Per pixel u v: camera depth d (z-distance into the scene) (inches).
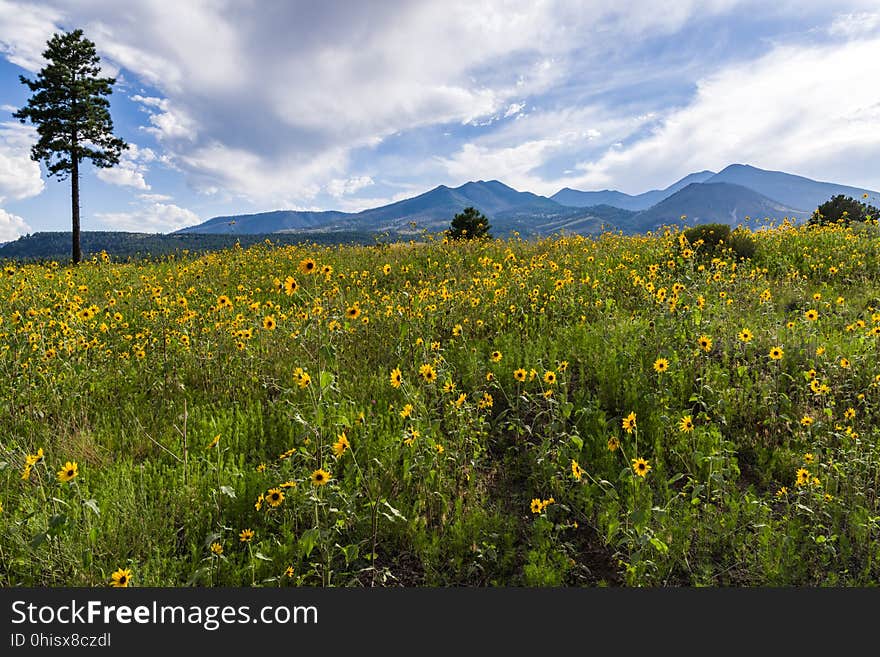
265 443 209.5
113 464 186.1
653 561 147.9
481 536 160.1
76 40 1278.3
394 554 158.2
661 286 362.3
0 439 204.4
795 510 167.2
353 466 170.4
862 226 600.1
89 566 136.0
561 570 146.0
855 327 279.1
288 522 159.8
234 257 686.5
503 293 368.2
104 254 737.0
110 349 304.2
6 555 142.9
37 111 1244.5
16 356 261.9
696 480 180.9
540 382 223.1
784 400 214.7
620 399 230.8
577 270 465.4
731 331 284.7
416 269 548.1
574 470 165.6
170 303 393.7
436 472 177.2
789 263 450.3
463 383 255.0
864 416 214.1
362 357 292.2
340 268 565.0
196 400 252.2
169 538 152.2
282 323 334.6
